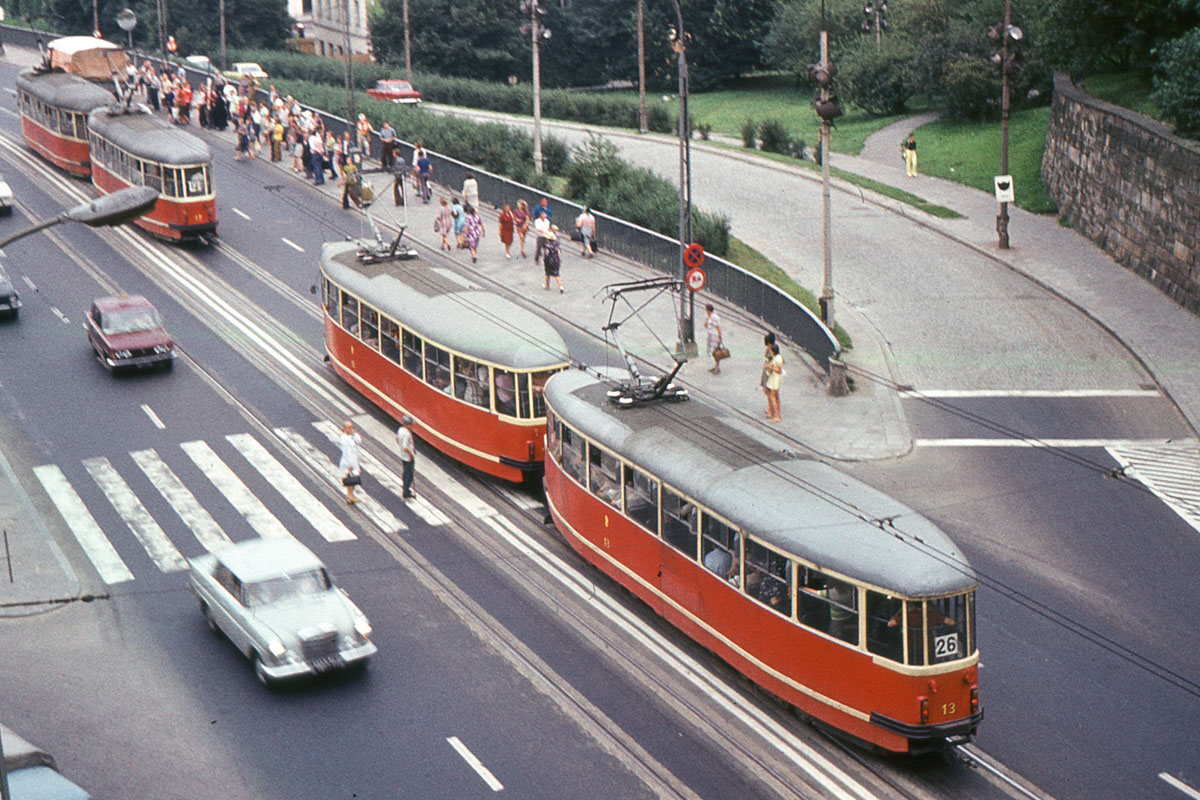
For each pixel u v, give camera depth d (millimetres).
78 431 28625
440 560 23094
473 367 25953
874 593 16188
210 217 41781
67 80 51438
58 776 15172
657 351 33500
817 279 39781
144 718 18047
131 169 42656
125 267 39906
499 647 20062
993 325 35656
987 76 60562
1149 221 38469
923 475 26500
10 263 39844
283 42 102750
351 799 16172
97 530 24141
